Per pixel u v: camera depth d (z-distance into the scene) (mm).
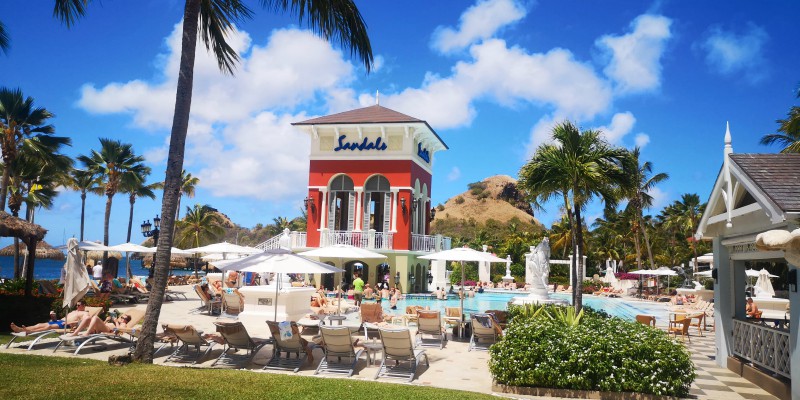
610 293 41250
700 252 60219
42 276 63719
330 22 11883
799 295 8203
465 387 9547
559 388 9078
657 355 8953
